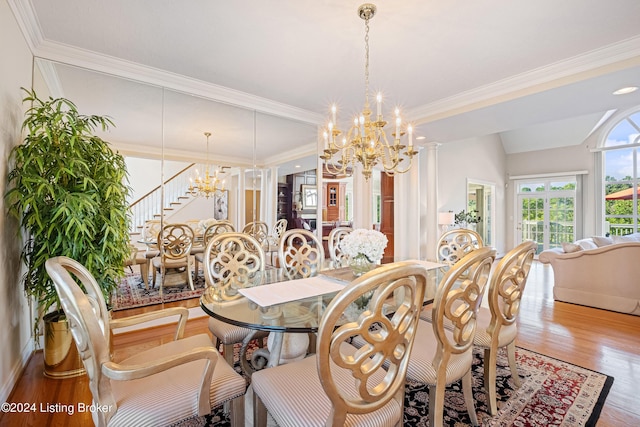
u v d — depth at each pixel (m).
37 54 2.28
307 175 4.30
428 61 2.57
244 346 1.85
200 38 2.23
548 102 3.01
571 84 2.59
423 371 1.32
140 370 0.96
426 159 5.35
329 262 2.70
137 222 3.06
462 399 1.77
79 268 1.20
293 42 2.28
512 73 2.79
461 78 2.89
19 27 1.93
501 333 1.68
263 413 1.27
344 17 1.98
